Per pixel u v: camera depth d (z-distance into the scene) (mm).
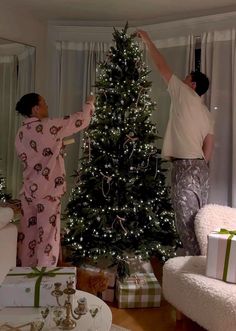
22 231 2686
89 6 3246
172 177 2842
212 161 3107
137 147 2775
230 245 2000
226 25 3012
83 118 2568
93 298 1727
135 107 2734
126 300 2426
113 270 2604
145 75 2803
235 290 1902
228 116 3064
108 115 2732
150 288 2443
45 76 3789
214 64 3070
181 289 2107
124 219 2723
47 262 2633
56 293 1478
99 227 2713
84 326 1481
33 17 3588
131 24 3578
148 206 2736
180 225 2787
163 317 2354
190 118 2723
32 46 3604
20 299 1572
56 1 3158
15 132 3355
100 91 2773
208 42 3094
